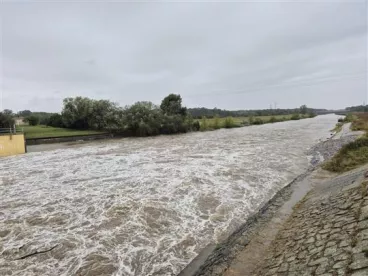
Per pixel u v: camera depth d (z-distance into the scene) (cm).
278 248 518
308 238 493
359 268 335
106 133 3650
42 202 938
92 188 1094
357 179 722
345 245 405
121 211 836
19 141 2194
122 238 666
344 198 610
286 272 412
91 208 869
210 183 1130
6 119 2984
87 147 2516
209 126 4888
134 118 3831
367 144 1377
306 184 998
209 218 777
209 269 490
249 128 4891
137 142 2938
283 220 676
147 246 625
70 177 1292
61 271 534
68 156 1959
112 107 4516
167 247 618
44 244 643
